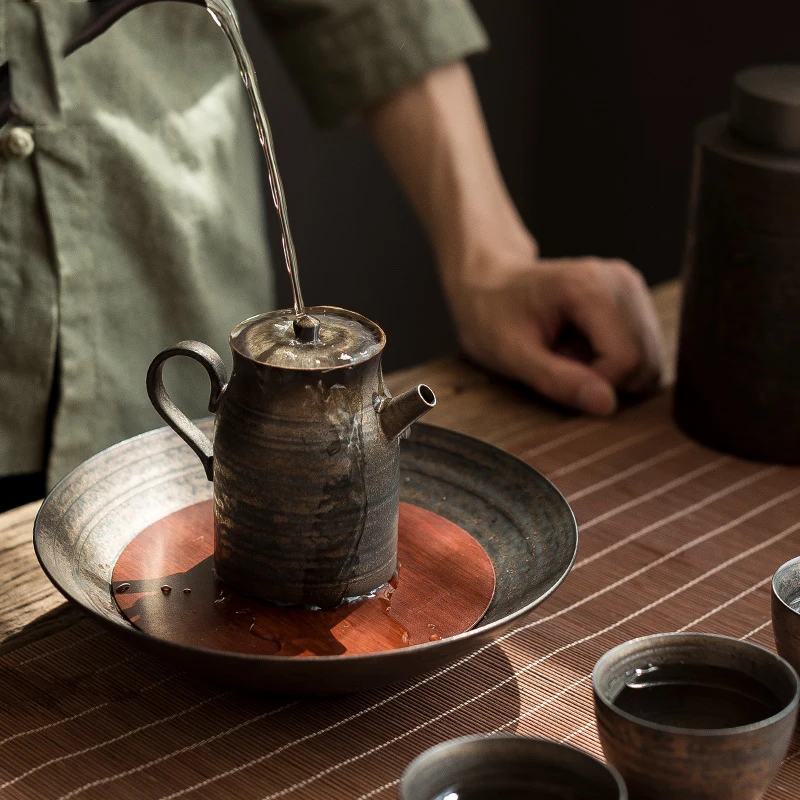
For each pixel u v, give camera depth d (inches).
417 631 30.4
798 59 87.8
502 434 45.5
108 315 48.6
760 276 41.1
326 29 53.0
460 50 54.6
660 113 101.0
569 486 41.6
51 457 48.4
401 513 36.3
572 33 106.0
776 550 37.9
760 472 43.5
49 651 31.3
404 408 30.4
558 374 47.4
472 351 52.1
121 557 33.2
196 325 51.1
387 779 27.1
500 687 30.5
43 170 45.2
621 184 107.0
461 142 55.1
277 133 94.5
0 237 45.5
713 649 25.6
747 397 43.1
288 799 26.3
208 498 36.9
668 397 49.9
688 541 38.3
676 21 96.5
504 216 56.1
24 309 46.5
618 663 25.2
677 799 23.2
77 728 28.4
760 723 22.5
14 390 47.5
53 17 43.9
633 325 48.2
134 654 31.4
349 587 31.3
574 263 49.2
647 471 43.1
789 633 27.1
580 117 108.7
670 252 104.3
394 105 54.9
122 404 49.8
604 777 21.9
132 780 26.7
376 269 106.4
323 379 29.4
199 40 50.5
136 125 47.8
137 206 47.9
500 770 22.8
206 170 50.9
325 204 100.0
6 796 26.0
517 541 34.4
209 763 27.4
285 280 99.5
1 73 43.9
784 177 39.3
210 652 25.9
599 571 36.3
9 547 36.2
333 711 29.4
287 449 29.6
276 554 30.5
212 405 32.0
